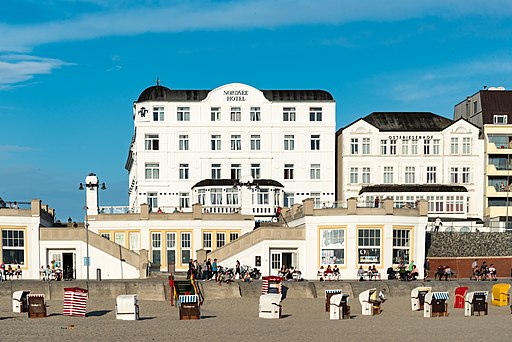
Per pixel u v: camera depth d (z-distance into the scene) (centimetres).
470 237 7719
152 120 9494
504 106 9825
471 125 9588
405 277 6384
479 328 3900
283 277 6306
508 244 7631
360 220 6825
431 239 7669
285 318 4531
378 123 9725
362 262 6812
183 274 6825
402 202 8588
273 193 9062
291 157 9569
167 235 7638
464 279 6875
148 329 3878
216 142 9556
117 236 7650
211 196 9144
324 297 5666
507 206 8944
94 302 5238
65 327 3947
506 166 9588
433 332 3744
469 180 9550
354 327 3981
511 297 5716
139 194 9419
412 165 9562
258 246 6919
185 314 4419
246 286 5675
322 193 9525
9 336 3594
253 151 9544
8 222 6844
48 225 7438
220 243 7694
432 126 9675
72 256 6950
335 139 10000
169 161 9469
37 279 6694
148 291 5519
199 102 9550
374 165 9569
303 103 9619
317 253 6906
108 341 3444
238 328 3938
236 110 9594
